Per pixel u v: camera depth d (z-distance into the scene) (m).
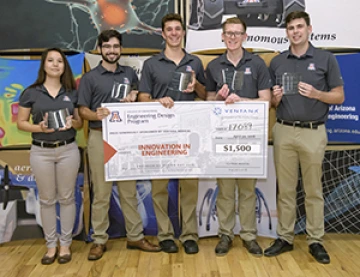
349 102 2.87
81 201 2.87
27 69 2.88
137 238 2.65
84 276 2.28
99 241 2.57
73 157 2.40
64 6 2.90
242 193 2.60
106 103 2.38
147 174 2.48
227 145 2.45
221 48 2.91
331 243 2.76
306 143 2.40
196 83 2.47
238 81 2.37
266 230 2.91
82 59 2.87
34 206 2.85
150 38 2.94
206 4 2.89
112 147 2.43
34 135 2.33
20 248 2.76
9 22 2.90
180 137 2.45
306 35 2.34
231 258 2.50
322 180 2.95
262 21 2.88
